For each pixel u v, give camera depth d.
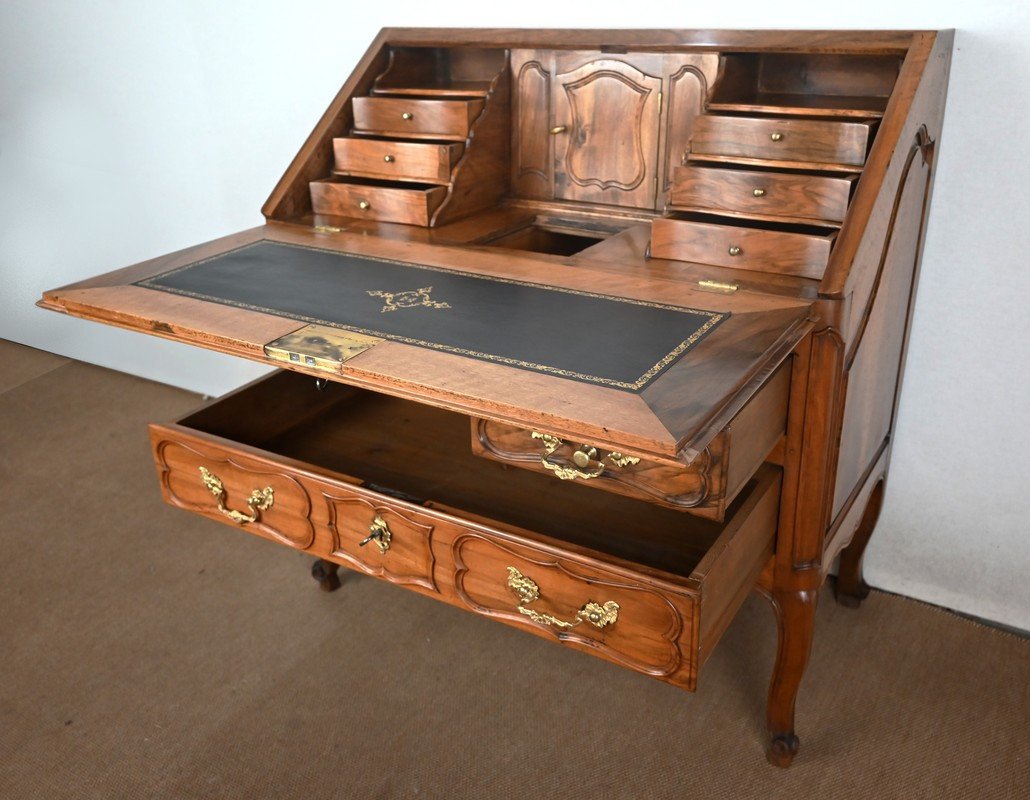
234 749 1.75
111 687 1.90
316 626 2.07
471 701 1.85
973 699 1.80
